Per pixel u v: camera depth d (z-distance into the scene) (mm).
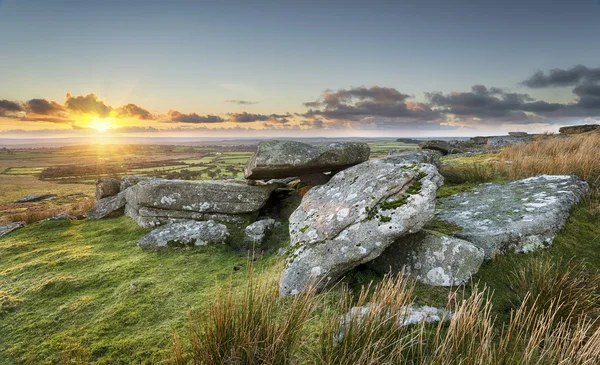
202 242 4445
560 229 3414
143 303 3031
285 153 5266
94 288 3438
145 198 5523
